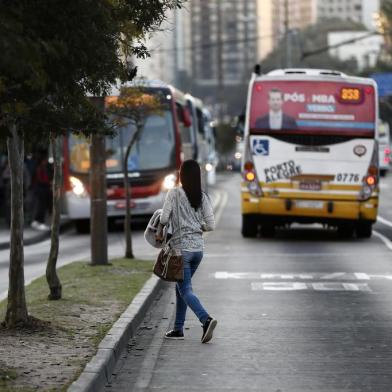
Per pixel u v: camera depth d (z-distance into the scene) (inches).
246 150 1935.3
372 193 1923.0
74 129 741.3
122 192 2269.9
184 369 764.6
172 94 2303.2
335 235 2137.1
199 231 861.2
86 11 604.4
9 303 874.1
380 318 1013.8
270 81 1932.8
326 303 1121.4
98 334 849.5
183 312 896.3
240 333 925.2
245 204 1942.7
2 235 2176.4
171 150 2284.7
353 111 1921.8
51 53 566.9
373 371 752.3
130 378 733.9
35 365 713.6
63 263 1653.5
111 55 671.8
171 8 789.2
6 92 611.8
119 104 1505.9
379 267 1496.1
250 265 1526.8
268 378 729.0
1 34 525.3
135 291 1138.7
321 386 701.3
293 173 1924.2
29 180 2372.0
